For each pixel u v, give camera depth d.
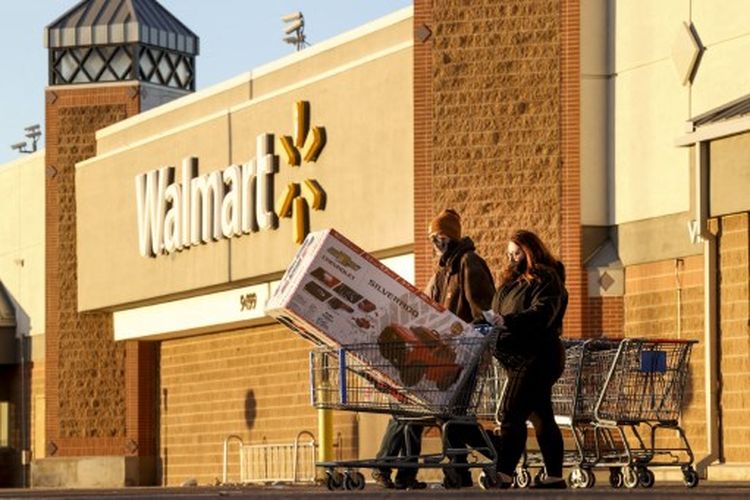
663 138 26.77
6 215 50.44
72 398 43.22
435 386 14.99
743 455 23.84
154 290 39.84
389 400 15.28
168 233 39.06
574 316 27.78
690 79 26.12
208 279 37.59
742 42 25.03
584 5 28.31
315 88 34.00
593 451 17.88
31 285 48.94
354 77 32.66
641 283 27.19
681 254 26.19
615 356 16.14
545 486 14.77
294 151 34.47
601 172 28.14
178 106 39.94
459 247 16.17
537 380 14.57
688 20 26.23
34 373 48.53
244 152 36.41
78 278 43.06
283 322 15.41
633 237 27.41
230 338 39.09
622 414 16.36
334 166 33.25
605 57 28.22
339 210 33.03
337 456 34.19
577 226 28.00
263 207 35.25
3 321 49.47
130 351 42.47
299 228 34.12
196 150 38.31
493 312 14.55
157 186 39.69
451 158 29.28
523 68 28.75
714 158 24.03
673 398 16.64
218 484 36.41
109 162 42.03
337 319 14.95
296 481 33.50
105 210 42.09
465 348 15.00
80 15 44.84
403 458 15.43
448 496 11.73
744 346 23.83
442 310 15.04
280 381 36.88
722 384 24.23
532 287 14.57
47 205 44.12
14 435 49.50
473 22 29.23
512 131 28.80
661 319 26.61
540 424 14.74
